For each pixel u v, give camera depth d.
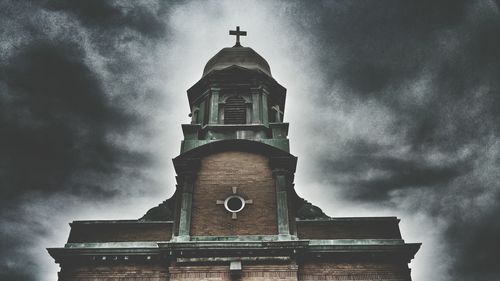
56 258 18.19
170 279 17.39
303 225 19.28
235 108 23.77
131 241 18.77
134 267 18.06
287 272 17.53
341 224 19.28
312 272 17.97
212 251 17.84
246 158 20.94
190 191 19.81
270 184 20.14
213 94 24.14
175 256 17.83
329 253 18.23
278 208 19.23
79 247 18.30
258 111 23.47
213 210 19.31
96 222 19.34
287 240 18.03
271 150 20.94
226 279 17.39
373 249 18.33
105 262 18.16
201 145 21.14
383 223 19.28
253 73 24.62
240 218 19.09
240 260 17.67
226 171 20.53
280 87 25.38
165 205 20.62
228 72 24.66
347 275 17.92
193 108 25.33
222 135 22.38
